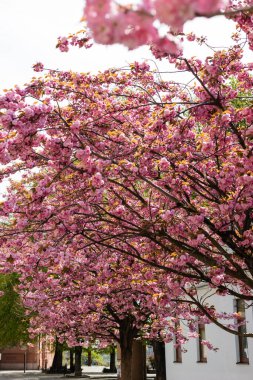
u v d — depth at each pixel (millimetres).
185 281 9953
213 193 9883
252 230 8297
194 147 8930
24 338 26969
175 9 1842
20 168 8609
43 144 7539
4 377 38656
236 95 8141
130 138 8922
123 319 17312
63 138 7980
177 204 8461
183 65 8695
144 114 9414
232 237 9211
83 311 16438
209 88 8227
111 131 8562
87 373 47000
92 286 14250
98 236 11070
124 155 8297
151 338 18016
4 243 9922
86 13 1947
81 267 13062
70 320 17484
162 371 24453
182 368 21062
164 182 8516
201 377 19297
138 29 1979
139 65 9289
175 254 8703
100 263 12586
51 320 17750
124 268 12188
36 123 7020
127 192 10258
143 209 9367
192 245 8422
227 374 17406
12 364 62844
